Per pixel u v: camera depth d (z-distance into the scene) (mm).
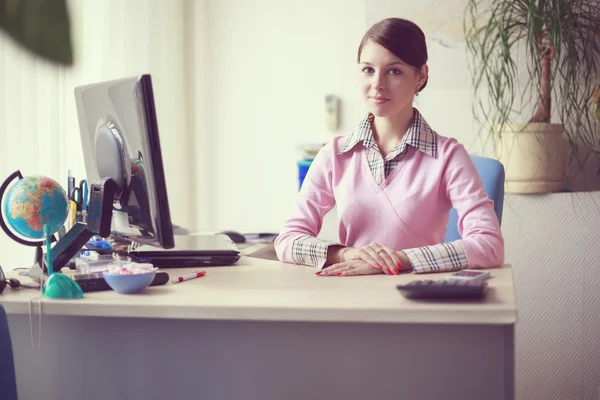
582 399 2832
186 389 1255
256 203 3611
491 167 1907
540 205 2828
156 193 1277
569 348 2836
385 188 1697
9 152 2143
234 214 3635
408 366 1164
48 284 1223
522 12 2852
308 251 1579
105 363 1278
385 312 1072
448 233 1988
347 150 1741
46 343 1293
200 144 3641
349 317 1080
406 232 1678
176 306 1134
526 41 2900
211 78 3607
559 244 2828
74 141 2461
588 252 2814
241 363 1232
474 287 1099
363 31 3432
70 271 1495
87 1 2588
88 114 1538
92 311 1166
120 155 1379
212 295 1214
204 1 3586
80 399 1291
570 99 2904
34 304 1189
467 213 1586
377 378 1179
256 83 3568
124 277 1226
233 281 1375
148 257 1577
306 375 1210
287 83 3537
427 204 1668
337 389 1197
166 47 3369
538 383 2852
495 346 1125
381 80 1606
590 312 2822
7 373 1138
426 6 3256
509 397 1121
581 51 2949
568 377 2840
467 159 1660
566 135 3047
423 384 1160
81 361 1285
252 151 3596
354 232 1728
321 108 3510
